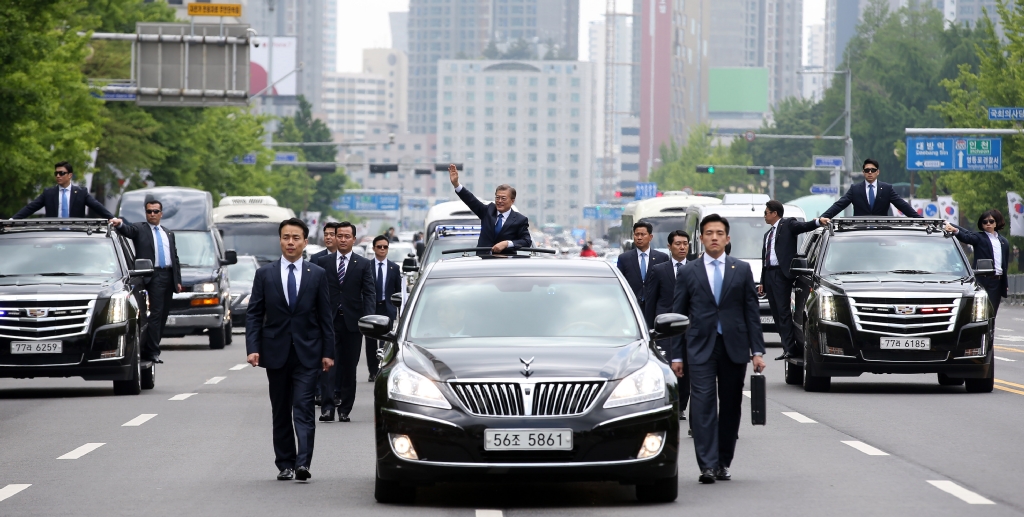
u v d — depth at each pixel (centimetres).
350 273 2966
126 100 7862
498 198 3059
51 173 6575
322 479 2086
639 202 8244
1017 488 1925
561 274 2034
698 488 1964
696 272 2036
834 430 2636
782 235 3678
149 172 10012
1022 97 9862
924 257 3466
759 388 1975
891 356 3262
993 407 3034
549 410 1722
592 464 1714
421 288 2008
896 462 2200
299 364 2080
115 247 3575
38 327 3312
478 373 1741
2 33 5703
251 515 1761
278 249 8769
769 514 1733
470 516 1745
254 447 2469
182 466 2230
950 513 1719
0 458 2327
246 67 7894
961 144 9606
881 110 19512
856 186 3725
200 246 5778
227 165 12269
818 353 3322
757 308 2033
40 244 3553
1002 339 5831
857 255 3475
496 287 1998
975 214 10700
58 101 6625
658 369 1797
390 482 1830
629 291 2008
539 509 1798
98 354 3338
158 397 3428
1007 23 10088
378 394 1795
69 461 2289
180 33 7862
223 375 4141
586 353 1805
